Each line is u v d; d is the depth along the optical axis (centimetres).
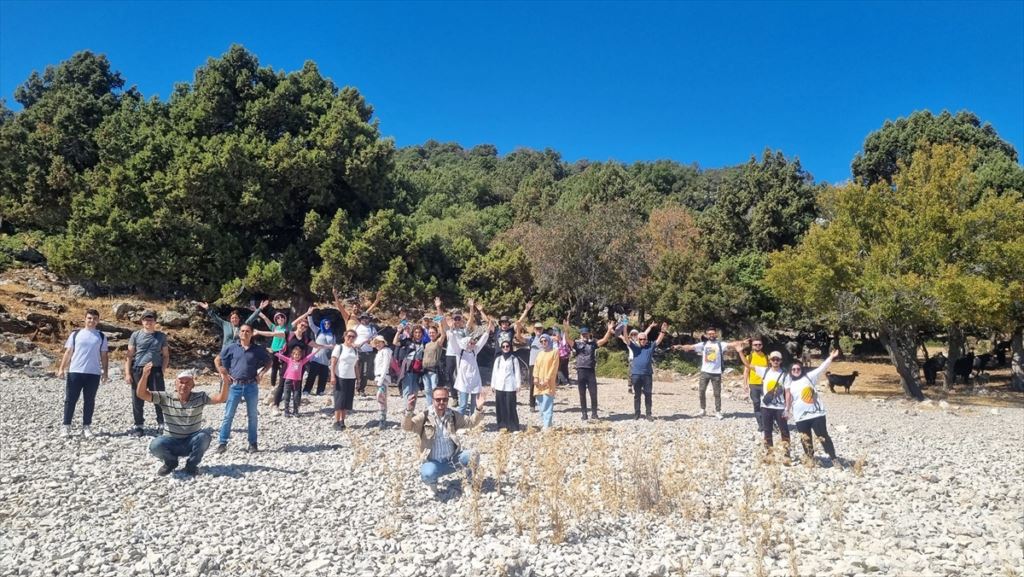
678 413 1585
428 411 779
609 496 732
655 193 7925
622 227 3994
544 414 1187
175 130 2598
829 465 1023
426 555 577
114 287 2477
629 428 1286
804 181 4722
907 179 2431
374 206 2723
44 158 2723
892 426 1576
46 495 734
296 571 548
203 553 574
